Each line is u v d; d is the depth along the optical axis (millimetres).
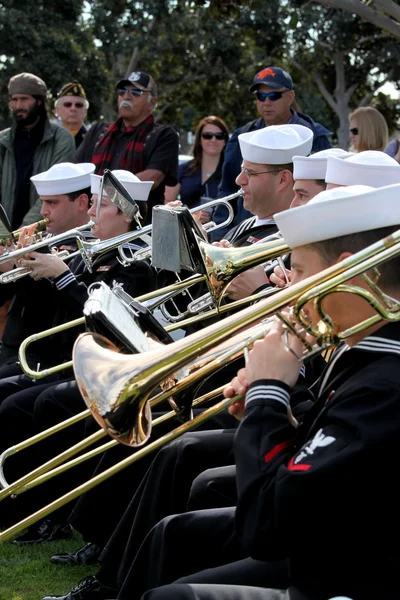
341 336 3924
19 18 37938
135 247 8219
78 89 14102
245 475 3904
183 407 4969
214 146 13188
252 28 35812
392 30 13508
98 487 6812
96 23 43094
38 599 6539
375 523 3783
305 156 7562
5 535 4836
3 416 7898
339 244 4094
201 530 5027
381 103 38250
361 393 3801
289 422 4023
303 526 3764
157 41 43625
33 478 5270
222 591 4148
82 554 7270
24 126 12117
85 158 12273
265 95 10742
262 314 3992
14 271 8008
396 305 3871
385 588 3758
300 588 3893
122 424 4117
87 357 4266
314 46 38406
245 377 4273
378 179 6383
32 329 8602
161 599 4160
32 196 12102
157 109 47688
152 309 6684
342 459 3688
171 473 5930
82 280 8336
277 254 5805
